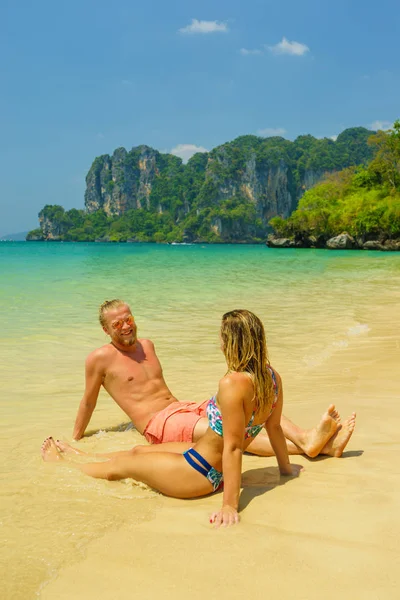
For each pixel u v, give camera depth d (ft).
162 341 27.50
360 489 10.55
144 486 11.10
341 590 7.17
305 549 8.25
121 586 7.43
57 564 7.98
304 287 56.90
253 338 10.53
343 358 23.58
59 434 14.89
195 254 183.93
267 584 7.36
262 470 12.10
